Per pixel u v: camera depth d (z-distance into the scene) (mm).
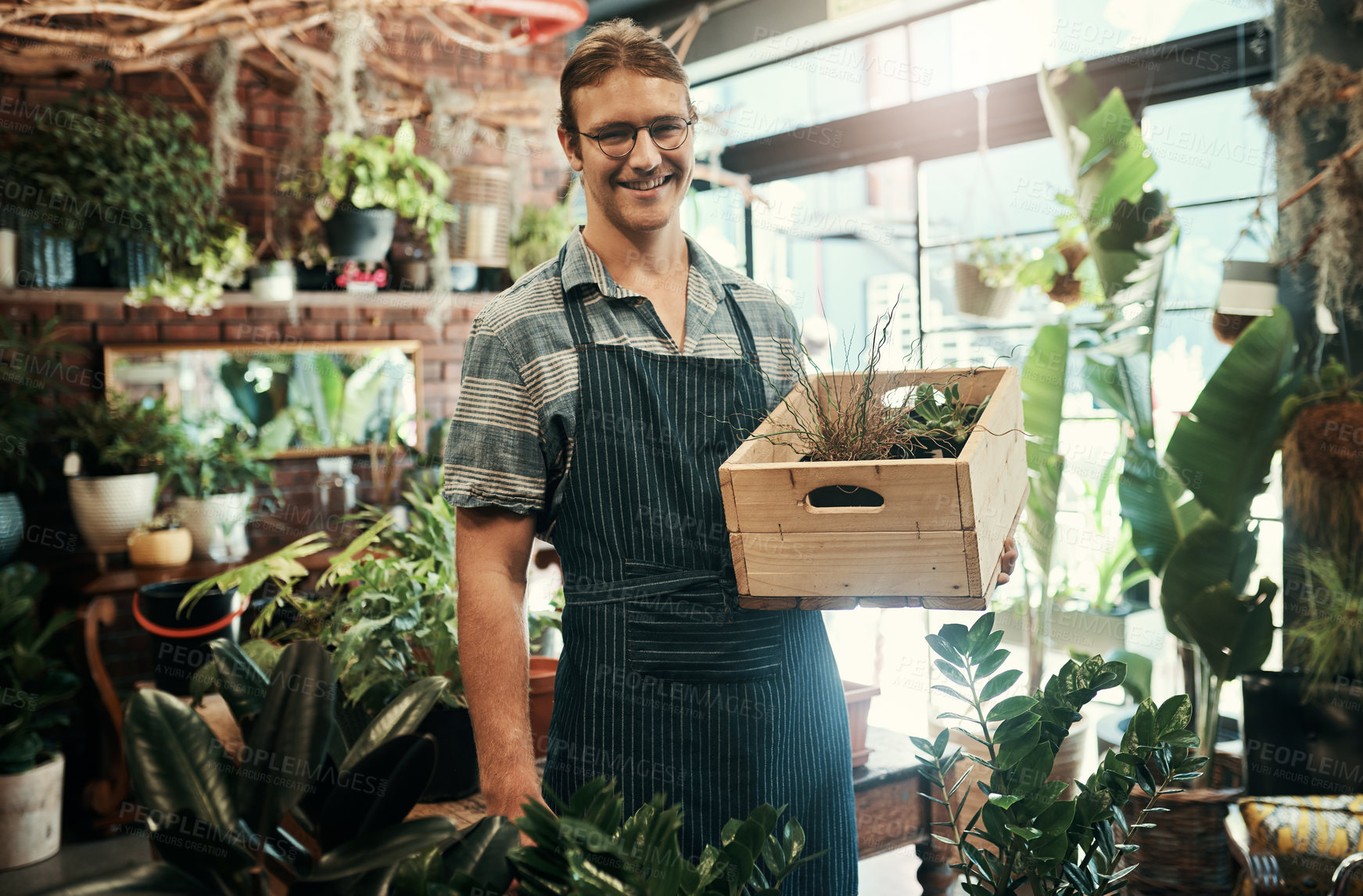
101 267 4027
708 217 5883
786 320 1581
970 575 1146
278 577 2404
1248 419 2631
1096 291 3738
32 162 3812
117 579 3861
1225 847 2699
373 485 4777
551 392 1382
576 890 739
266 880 740
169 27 4152
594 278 1422
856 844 1499
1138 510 2912
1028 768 1006
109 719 3695
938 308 4855
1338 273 3162
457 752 1804
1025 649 4055
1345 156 3072
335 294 4453
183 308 4387
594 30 1362
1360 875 2107
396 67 4734
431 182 4676
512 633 1335
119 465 4070
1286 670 2951
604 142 1334
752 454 1265
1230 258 3287
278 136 4680
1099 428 4207
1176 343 4023
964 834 1031
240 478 4344
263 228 4637
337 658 1780
